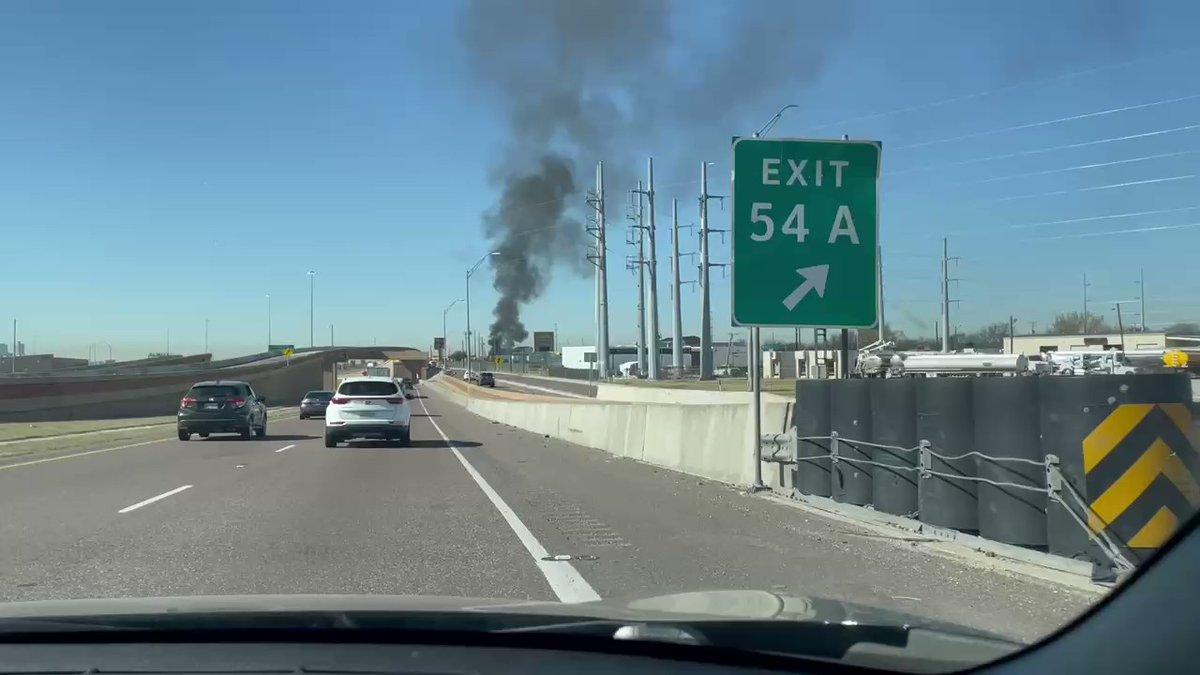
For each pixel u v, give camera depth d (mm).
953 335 60000
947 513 10062
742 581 8242
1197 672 3273
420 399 77062
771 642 3697
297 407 69438
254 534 10812
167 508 13062
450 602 4680
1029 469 9023
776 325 13070
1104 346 40719
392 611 4266
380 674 3508
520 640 3807
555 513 12562
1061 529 8523
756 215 13164
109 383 54781
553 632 3781
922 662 3533
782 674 3516
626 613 4195
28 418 46812
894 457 11031
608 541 10344
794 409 14391
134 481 16578
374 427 24891
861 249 13305
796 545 10008
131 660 3639
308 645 3822
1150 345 45031
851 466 11992
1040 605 7234
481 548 9922
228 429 28344
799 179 13258
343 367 127312
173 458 21672
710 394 47250
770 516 12109
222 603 4605
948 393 10133
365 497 14297
